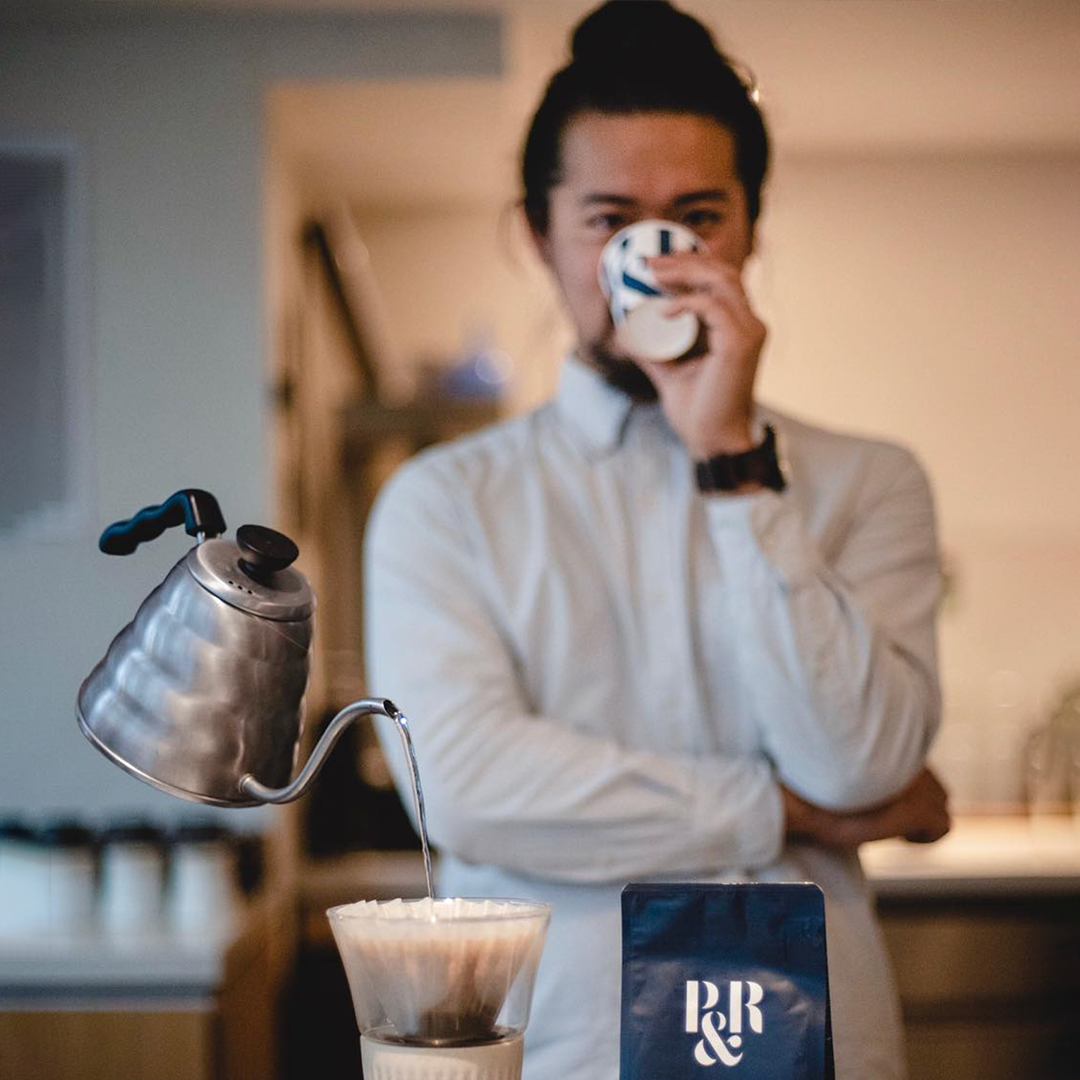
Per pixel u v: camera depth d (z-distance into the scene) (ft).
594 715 4.99
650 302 4.69
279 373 10.99
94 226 10.57
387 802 11.67
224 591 3.15
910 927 10.23
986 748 12.82
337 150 12.12
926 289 13.87
